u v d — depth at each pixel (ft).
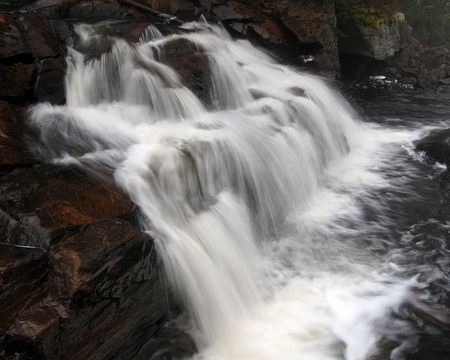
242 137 29.63
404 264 24.85
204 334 20.30
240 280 22.94
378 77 70.38
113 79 32.94
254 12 54.54
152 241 19.07
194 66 35.14
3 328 15.11
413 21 92.73
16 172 21.22
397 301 22.15
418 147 39.32
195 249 21.66
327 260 25.29
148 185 22.62
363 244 26.71
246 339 20.30
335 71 58.65
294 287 23.24
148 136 28.07
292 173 31.14
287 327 20.90
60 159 23.38
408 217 29.63
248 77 40.34
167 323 20.49
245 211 26.37
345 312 21.61
